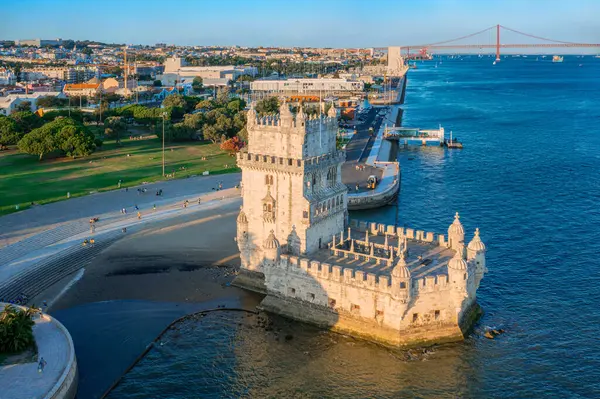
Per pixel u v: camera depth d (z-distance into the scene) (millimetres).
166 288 108250
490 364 86000
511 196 178500
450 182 198250
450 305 91500
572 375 83125
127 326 95125
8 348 80500
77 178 185500
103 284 109312
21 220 140625
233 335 93938
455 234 105312
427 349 89688
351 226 117562
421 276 92562
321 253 104750
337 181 111812
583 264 121938
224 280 112000
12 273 110938
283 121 101625
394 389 80625
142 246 127125
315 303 97500
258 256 108500
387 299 89625
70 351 80500
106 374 83000
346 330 94312
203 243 129000
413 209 167000
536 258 125938
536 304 104375
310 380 82688
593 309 102125
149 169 199625
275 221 105312
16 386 72312
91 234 133125
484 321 98125
